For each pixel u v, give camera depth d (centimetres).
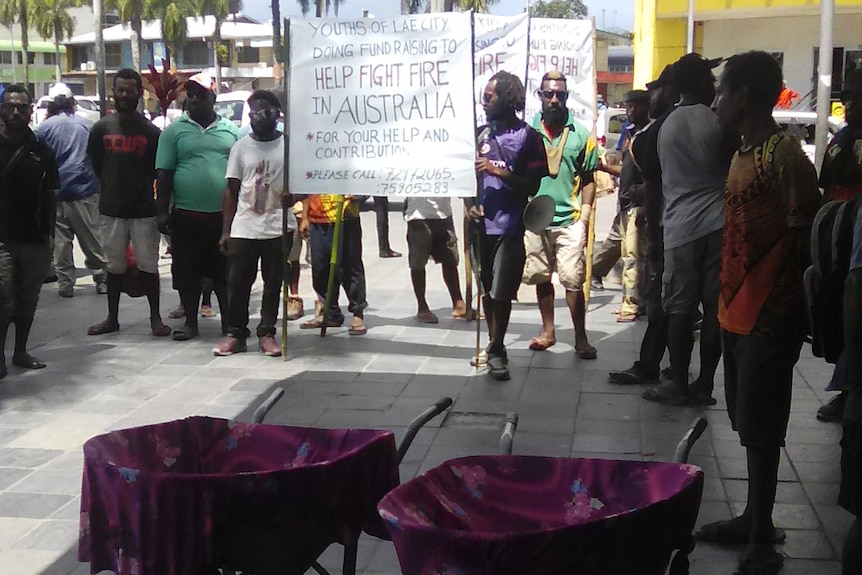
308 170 690
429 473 270
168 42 5906
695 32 2411
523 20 769
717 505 444
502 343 662
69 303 936
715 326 573
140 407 607
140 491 255
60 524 437
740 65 371
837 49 2261
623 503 271
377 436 289
